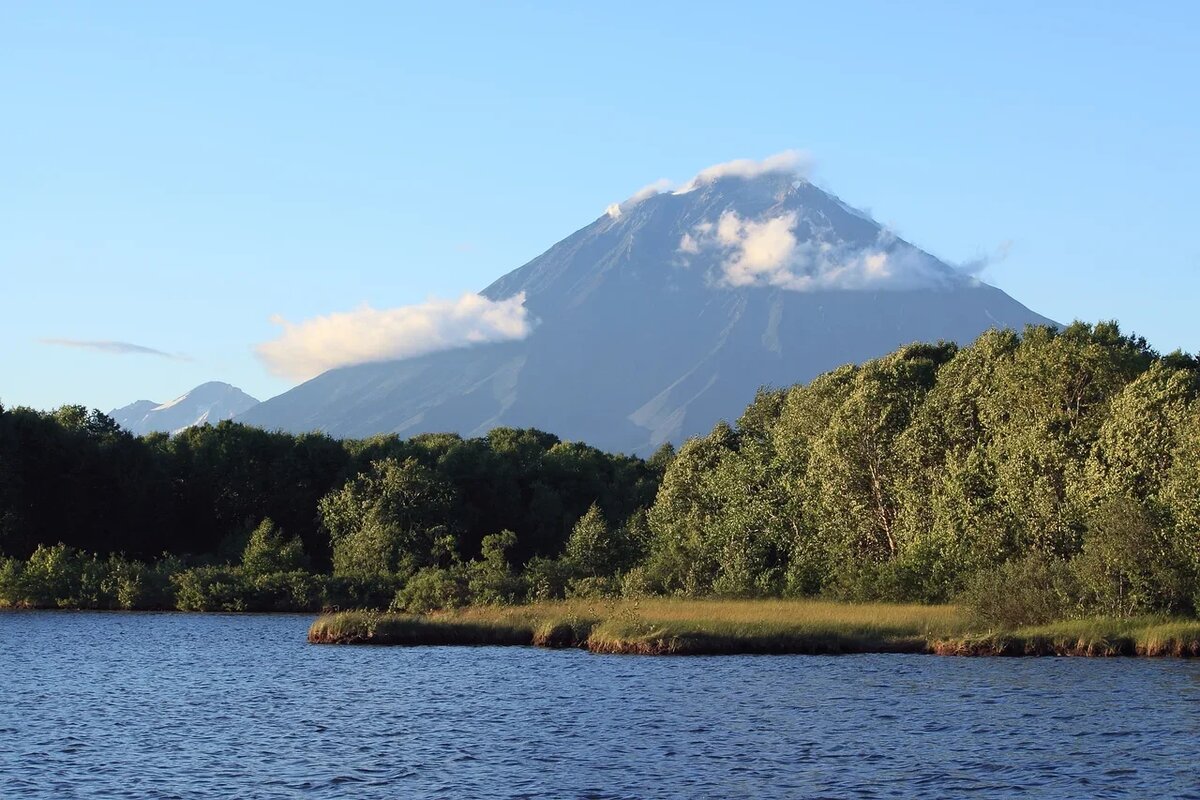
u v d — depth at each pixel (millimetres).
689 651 54688
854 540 75688
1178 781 28219
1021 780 28609
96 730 36375
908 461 74688
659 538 84562
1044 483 63938
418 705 40719
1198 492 55625
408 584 84062
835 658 52156
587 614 62906
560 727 36125
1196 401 61500
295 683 46656
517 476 124250
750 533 78875
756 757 31500
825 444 77812
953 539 66750
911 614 60281
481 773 30203
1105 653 51219
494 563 87438
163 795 28266
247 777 30016
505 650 58156
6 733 35844
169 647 61125
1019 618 56406
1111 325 81625
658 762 31125
